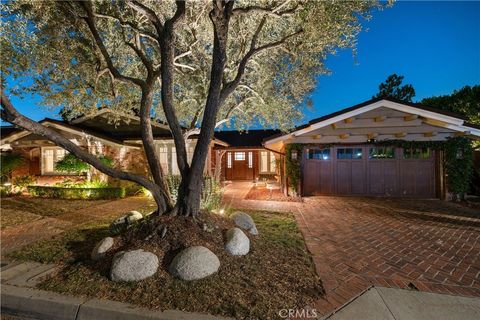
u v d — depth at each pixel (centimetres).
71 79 635
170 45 440
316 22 525
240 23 659
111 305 296
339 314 285
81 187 1083
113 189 1055
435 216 736
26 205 910
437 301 312
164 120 1028
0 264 412
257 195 1135
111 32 621
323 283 350
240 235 418
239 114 934
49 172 1301
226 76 745
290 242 501
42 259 427
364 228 614
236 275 351
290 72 738
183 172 459
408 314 286
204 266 343
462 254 456
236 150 1759
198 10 630
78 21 557
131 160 1248
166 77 446
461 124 925
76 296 315
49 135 390
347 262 420
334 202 955
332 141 1073
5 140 1202
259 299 305
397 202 949
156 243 392
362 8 520
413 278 369
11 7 488
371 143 1047
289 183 1107
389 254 455
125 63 707
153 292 315
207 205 620
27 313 308
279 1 546
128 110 817
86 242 504
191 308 290
